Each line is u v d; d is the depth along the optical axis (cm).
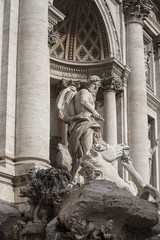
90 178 1841
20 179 2164
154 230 1378
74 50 3494
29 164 2167
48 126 2361
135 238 1354
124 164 2033
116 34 3531
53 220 1400
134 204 1320
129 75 3588
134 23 3703
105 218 1310
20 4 2486
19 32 2433
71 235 1297
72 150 2458
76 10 3412
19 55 2384
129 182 2097
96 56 3484
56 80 3331
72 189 1540
